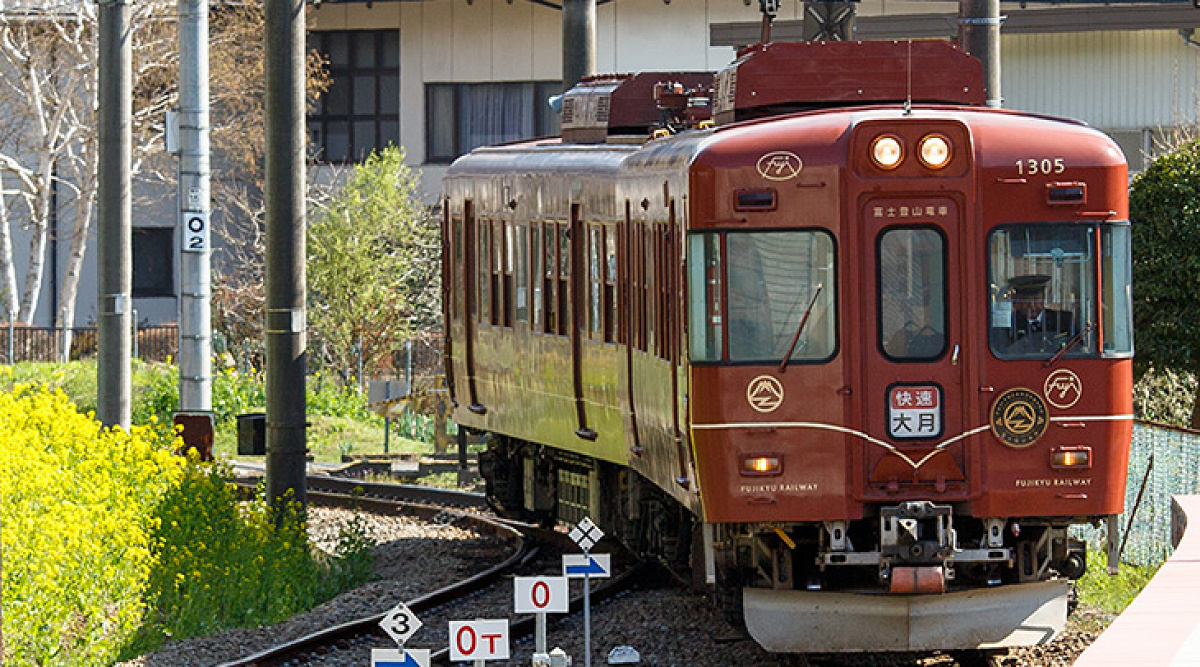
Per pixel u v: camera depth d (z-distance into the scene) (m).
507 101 150.00
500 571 59.78
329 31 152.38
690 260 41.16
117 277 76.06
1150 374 77.50
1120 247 41.88
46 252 151.88
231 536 55.06
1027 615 42.03
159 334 141.00
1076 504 41.69
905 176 41.12
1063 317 41.69
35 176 138.88
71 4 136.88
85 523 45.34
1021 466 41.53
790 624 42.03
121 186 76.00
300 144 62.84
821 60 47.69
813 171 40.97
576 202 56.53
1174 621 32.16
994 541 41.81
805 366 41.00
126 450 57.25
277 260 62.69
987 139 41.62
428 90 151.25
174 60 134.88
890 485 41.16
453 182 70.50
